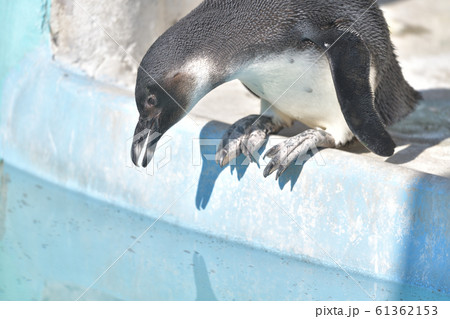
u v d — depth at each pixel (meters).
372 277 5.04
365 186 5.02
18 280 5.12
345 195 5.11
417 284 4.88
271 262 5.36
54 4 6.75
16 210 6.13
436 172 5.28
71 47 6.86
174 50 4.78
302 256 5.31
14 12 6.88
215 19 4.93
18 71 6.91
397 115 6.04
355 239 5.10
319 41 4.96
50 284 5.12
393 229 4.94
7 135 6.91
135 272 5.31
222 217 5.64
